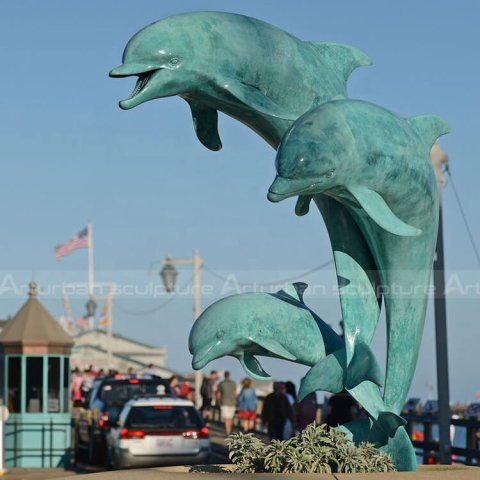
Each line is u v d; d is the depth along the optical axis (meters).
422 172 12.60
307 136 11.77
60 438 27.75
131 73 12.02
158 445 25.42
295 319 12.96
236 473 11.44
